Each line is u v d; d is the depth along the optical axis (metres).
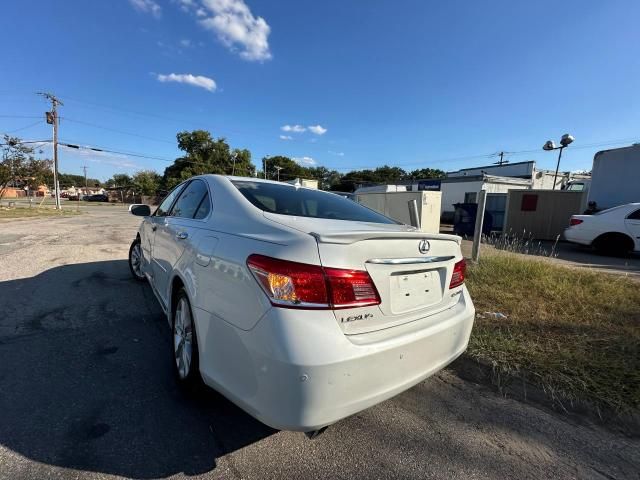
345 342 1.65
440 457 2.02
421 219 12.68
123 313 3.99
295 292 1.64
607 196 11.58
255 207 2.38
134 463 1.86
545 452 2.09
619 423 2.36
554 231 14.12
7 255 7.17
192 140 67.25
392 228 2.52
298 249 1.71
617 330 3.65
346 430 2.22
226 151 69.50
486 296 4.71
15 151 29.22
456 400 2.58
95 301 4.36
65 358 2.95
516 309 4.20
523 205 14.35
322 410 1.59
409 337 1.92
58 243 8.97
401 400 2.57
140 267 4.97
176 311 2.67
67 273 5.71
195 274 2.24
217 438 2.08
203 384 2.29
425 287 2.17
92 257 7.15
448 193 26.58
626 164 11.12
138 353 3.08
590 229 10.05
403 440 2.14
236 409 2.35
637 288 5.23
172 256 2.89
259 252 1.80
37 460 1.85
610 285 5.16
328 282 1.67
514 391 2.69
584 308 4.19
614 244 9.72
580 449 2.12
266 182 3.03
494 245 10.33
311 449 2.03
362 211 3.02
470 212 16.02
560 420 2.38
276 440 2.09
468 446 2.12
